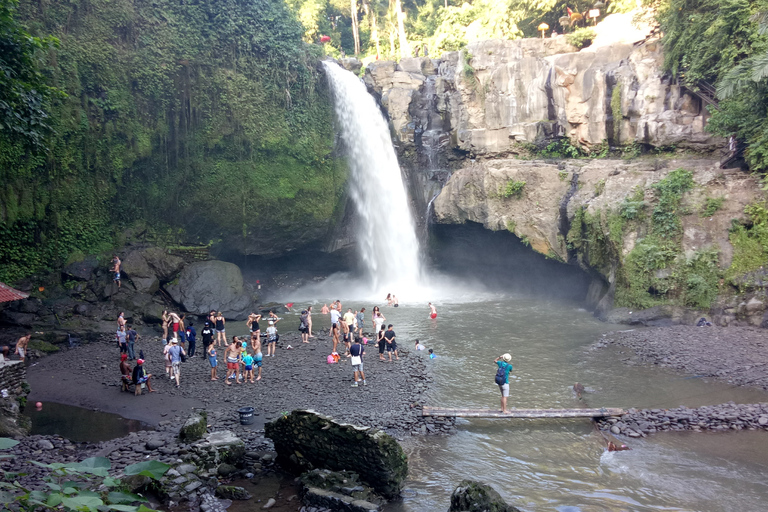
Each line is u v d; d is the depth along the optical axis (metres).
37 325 24.59
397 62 41.94
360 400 16.47
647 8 32.53
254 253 35.66
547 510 10.08
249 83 33.84
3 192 25.53
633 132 31.77
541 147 35.38
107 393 17.86
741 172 25.84
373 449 10.52
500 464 12.20
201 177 32.72
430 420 14.80
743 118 25.08
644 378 18.23
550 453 12.76
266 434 12.52
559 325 26.75
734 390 16.69
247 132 33.66
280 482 11.41
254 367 20.41
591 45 36.81
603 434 13.81
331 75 37.69
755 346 20.27
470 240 37.59
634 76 31.66
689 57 28.58
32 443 12.95
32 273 26.97
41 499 3.16
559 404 15.97
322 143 36.78
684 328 23.44
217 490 10.75
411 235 40.22
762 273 23.48
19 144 25.23
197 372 19.97
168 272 30.12
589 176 30.94
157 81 30.88
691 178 26.30
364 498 10.18
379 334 21.30
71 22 28.16
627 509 10.09
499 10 44.12
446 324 27.73
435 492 10.88
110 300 27.67
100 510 3.29
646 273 26.16
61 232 28.22
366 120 39.47
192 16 32.31
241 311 30.59
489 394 17.00
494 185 33.88
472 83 37.84
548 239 32.00
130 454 12.16
